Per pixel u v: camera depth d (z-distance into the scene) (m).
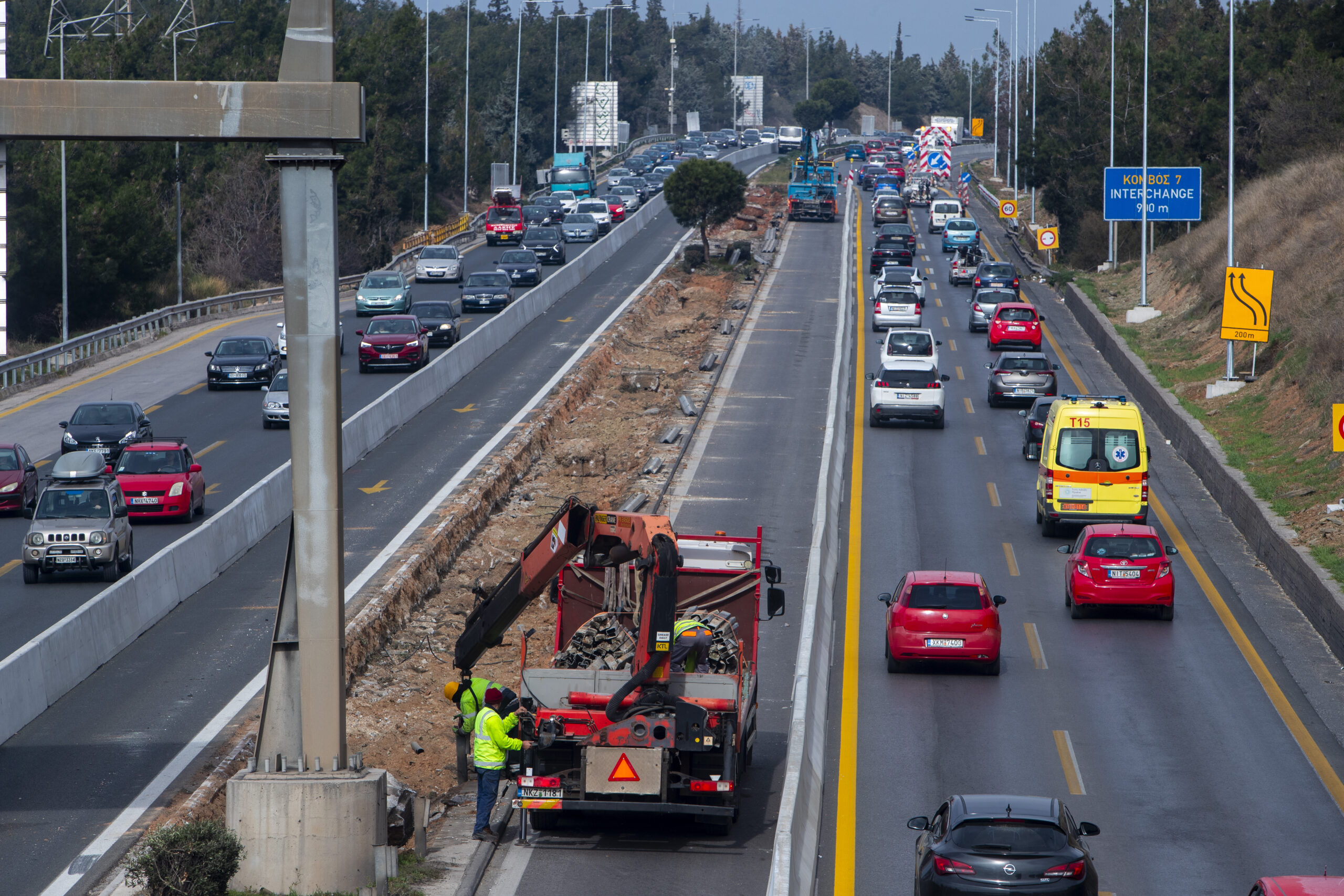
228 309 104.00
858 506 50.88
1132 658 35.62
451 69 184.62
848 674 34.50
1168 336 81.25
